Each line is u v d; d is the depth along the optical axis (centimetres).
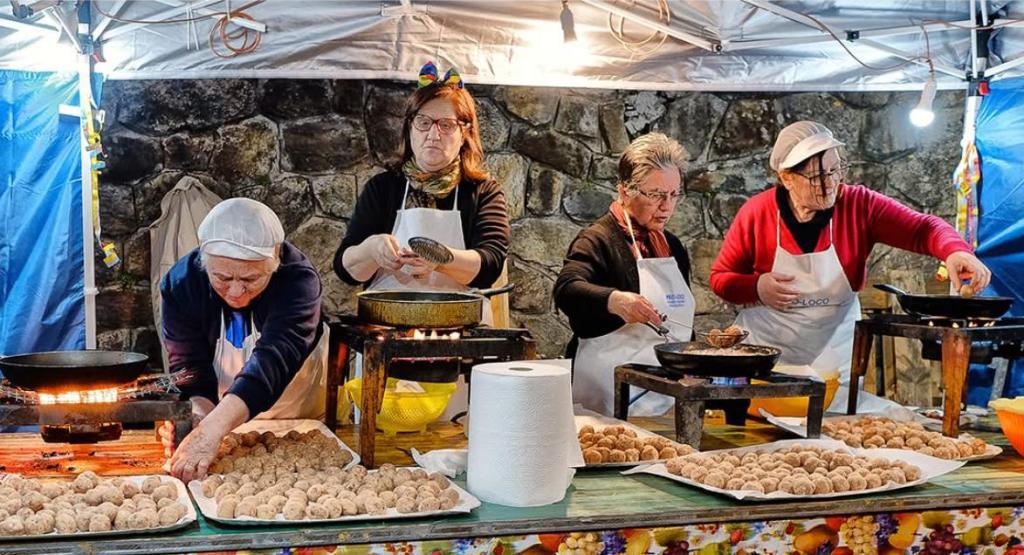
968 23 389
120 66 408
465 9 400
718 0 388
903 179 513
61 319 396
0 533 192
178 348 285
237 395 246
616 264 360
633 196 359
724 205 504
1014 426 275
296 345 262
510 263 490
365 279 342
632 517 216
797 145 359
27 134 387
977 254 432
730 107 501
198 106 458
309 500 215
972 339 296
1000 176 421
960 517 236
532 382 222
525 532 211
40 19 363
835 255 371
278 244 269
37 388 233
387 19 407
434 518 212
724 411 339
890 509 230
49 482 233
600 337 364
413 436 296
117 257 412
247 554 199
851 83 462
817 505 226
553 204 492
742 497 224
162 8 372
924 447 273
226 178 462
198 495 222
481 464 227
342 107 470
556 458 225
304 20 404
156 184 457
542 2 395
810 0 380
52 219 392
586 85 443
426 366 264
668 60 440
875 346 478
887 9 390
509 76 435
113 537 197
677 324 363
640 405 360
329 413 303
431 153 345
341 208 473
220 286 267
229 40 407
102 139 451
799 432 296
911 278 492
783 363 380
